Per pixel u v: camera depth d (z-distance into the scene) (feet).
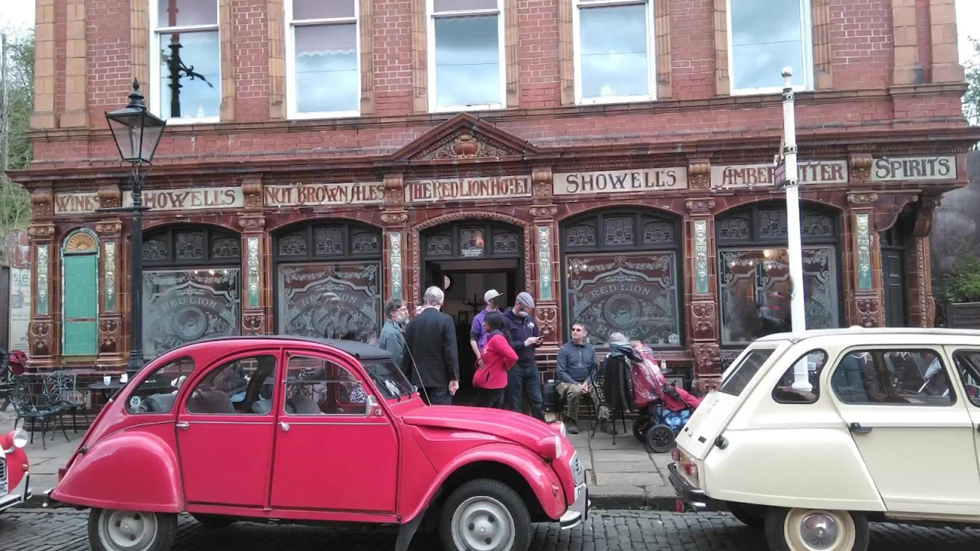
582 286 35.58
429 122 36.19
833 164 33.83
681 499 19.11
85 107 37.27
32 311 36.52
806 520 16.70
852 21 34.58
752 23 35.99
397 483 16.74
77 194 36.86
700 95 35.22
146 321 37.04
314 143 36.68
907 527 20.72
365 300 36.37
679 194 34.45
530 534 16.76
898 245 35.68
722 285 34.83
